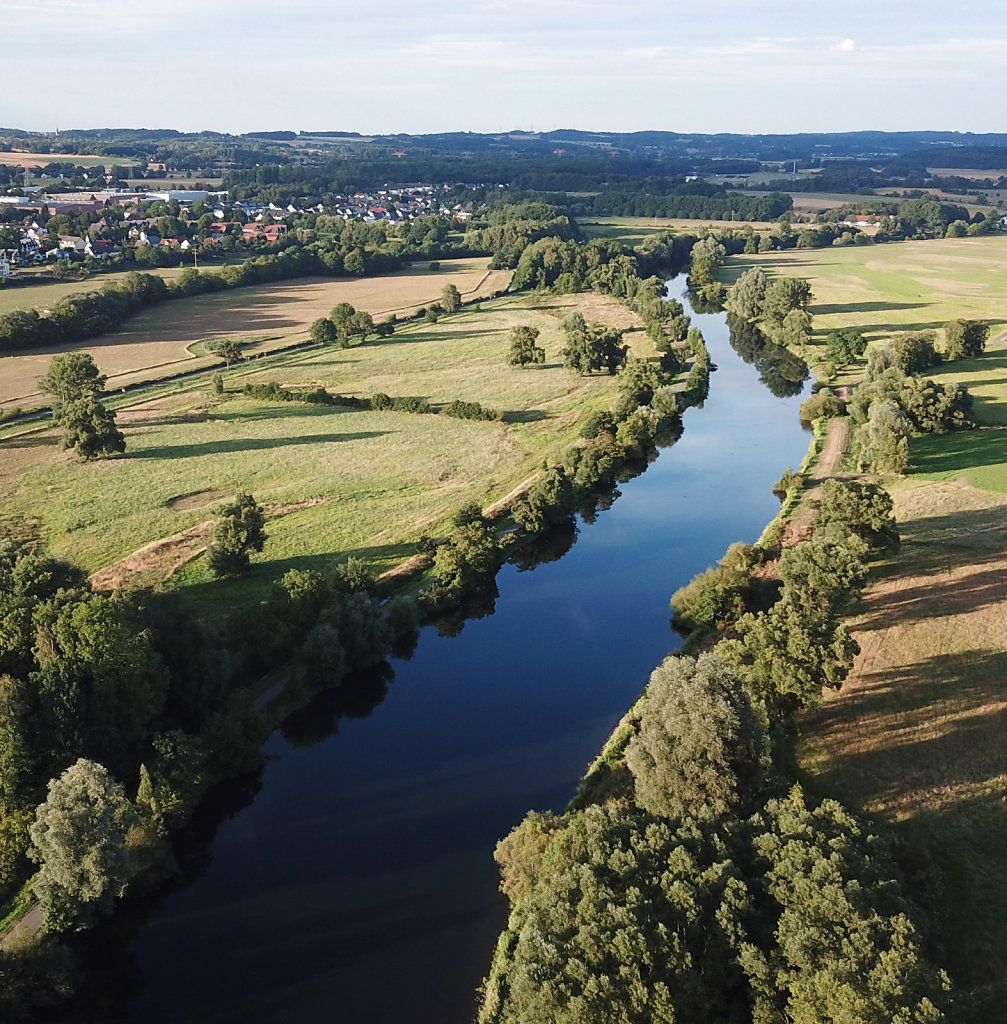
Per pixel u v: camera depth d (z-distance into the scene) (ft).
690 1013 100.78
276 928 136.56
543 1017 99.09
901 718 169.17
